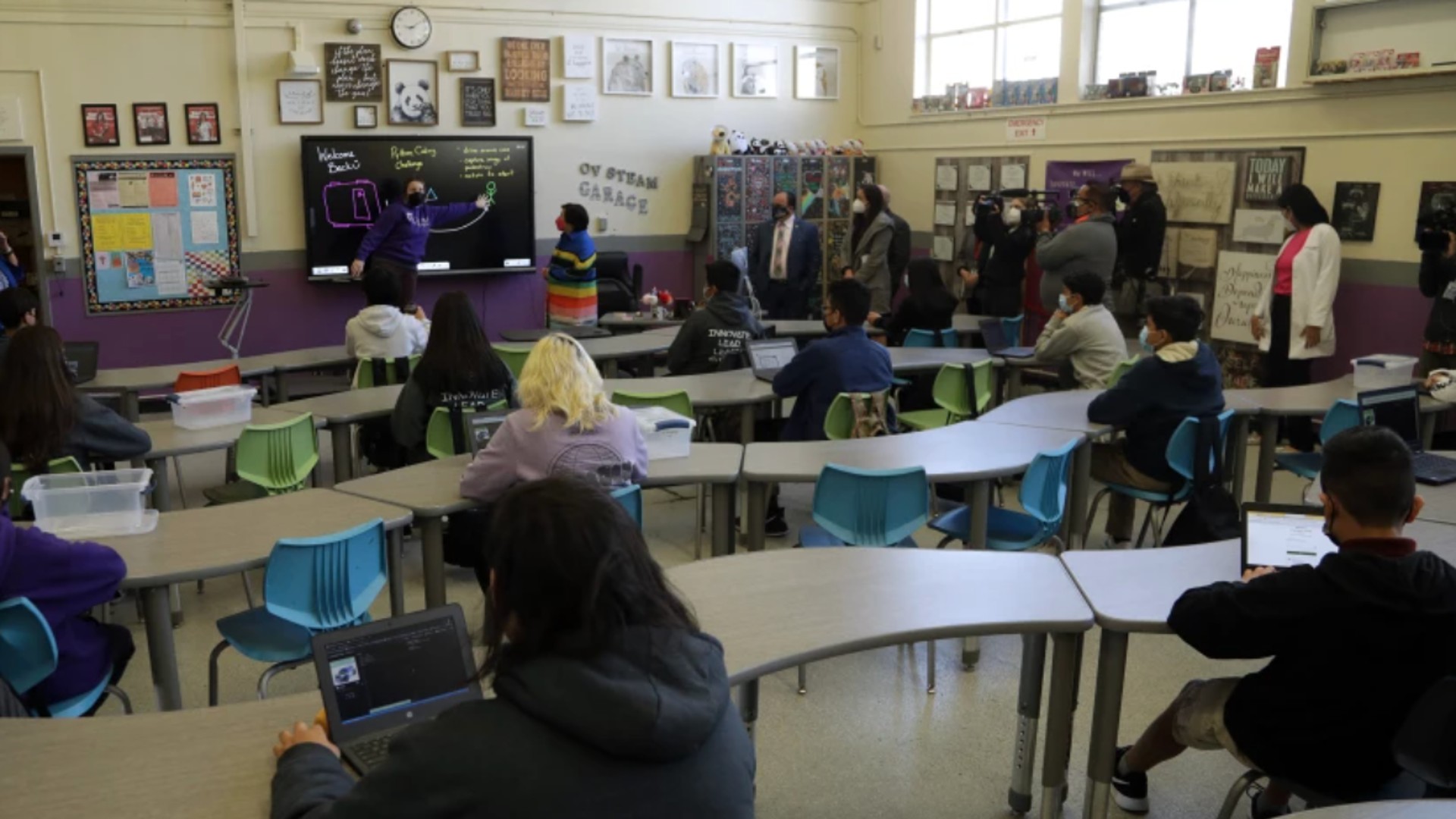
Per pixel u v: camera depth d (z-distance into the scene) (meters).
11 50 7.29
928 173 9.57
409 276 7.87
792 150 9.71
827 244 9.92
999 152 8.83
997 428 4.34
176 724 1.98
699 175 9.51
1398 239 6.22
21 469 3.46
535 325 9.28
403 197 8.38
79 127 7.53
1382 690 2.10
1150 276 7.18
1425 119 6.03
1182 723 2.50
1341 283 6.54
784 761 3.11
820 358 4.55
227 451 5.43
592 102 9.10
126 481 3.04
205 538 2.99
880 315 7.86
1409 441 4.10
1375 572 2.08
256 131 8.02
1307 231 6.28
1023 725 2.79
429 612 1.96
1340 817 1.70
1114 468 4.50
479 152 8.71
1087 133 8.06
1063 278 6.67
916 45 9.59
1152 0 7.63
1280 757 2.21
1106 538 4.96
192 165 7.87
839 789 2.97
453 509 3.32
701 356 5.77
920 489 3.51
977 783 3.00
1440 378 4.72
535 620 1.32
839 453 3.91
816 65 10.02
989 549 3.81
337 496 3.40
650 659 1.33
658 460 3.81
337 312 8.53
